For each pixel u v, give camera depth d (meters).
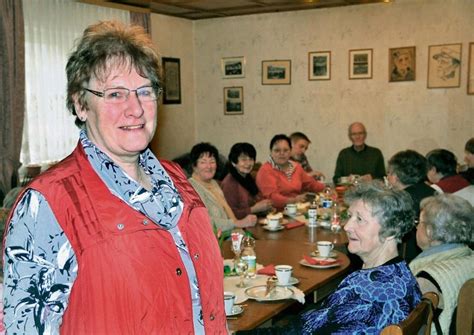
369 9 5.97
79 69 1.04
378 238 1.84
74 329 0.95
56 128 5.00
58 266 0.93
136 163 1.12
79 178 0.99
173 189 1.15
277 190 4.62
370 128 6.13
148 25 6.00
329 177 6.44
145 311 0.97
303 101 6.48
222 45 6.86
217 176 4.78
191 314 1.04
